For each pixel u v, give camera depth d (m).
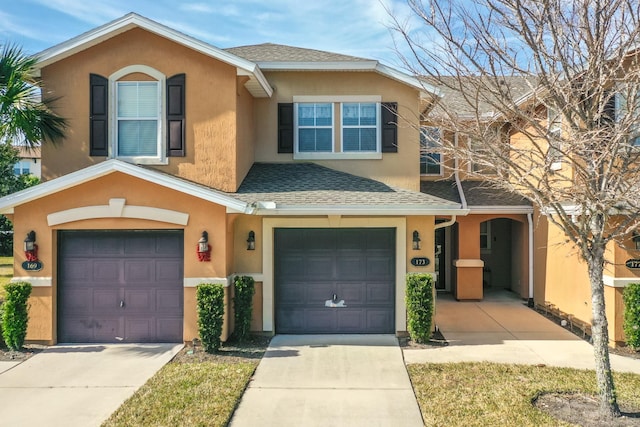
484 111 12.90
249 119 13.36
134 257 11.20
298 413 7.34
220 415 7.14
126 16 11.54
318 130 13.77
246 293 11.18
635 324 10.50
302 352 10.47
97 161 11.97
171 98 11.91
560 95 7.39
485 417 7.07
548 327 12.89
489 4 7.45
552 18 7.20
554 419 7.00
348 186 12.56
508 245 19.05
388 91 13.57
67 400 7.79
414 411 7.41
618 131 6.69
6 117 11.58
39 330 10.86
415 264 11.90
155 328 11.16
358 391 8.21
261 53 14.97
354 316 12.13
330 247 12.15
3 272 22.53
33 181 30.58
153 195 10.98
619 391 8.11
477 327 12.86
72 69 12.00
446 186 16.88
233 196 11.62
